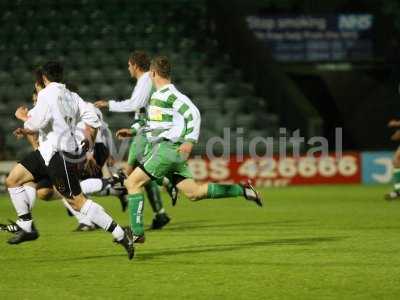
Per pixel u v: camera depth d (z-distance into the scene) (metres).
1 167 45.94
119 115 54.28
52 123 19.73
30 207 23.78
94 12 62.19
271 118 54.12
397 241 23.47
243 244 22.94
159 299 15.52
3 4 61.78
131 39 60.28
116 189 27.25
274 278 17.52
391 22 57.62
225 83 57.16
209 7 62.25
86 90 55.41
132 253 19.61
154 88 26.17
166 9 63.28
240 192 22.80
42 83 22.81
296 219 30.31
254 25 58.09
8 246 22.81
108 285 16.86
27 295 15.95
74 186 19.64
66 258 20.48
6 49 58.78
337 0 58.66
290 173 49.03
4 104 54.22
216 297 15.65
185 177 22.66
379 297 15.56
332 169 49.59
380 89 57.72
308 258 20.20
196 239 24.23
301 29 57.69
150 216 32.56
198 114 21.39
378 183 50.00
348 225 28.05
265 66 55.00
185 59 59.03
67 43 59.59
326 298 15.49
